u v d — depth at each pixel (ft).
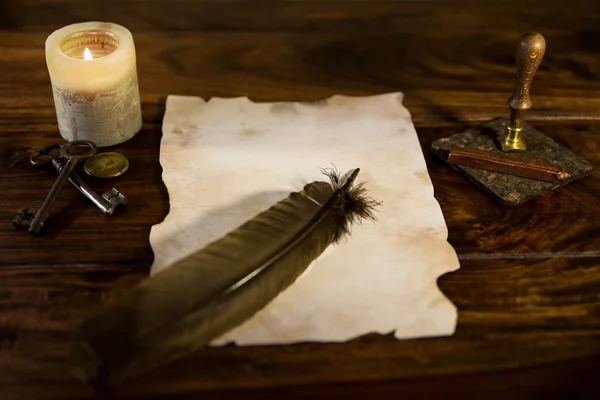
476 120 2.82
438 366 2.11
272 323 2.16
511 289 2.27
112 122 2.60
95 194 2.44
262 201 2.46
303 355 2.11
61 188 2.44
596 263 2.34
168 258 2.29
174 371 2.08
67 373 2.07
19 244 2.33
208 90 2.90
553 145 2.67
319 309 2.19
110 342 1.98
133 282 2.25
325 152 2.64
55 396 2.03
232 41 3.13
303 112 2.81
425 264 2.31
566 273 2.31
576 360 2.13
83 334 2.00
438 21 3.28
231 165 2.58
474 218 2.46
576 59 3.10
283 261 2.17
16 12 3.22
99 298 2.22
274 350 2.12
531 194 2.50
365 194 2.49
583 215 2.48
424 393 2.07
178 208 2.43
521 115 2.60
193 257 2.15
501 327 2.19
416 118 2.82
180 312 2.03
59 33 2.59
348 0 3.37
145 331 1.99
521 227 2.43
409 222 2.42
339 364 2.10
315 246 2.24
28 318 2.17
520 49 2.47
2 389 2.04
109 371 1.97
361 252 2.33
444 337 2.16
